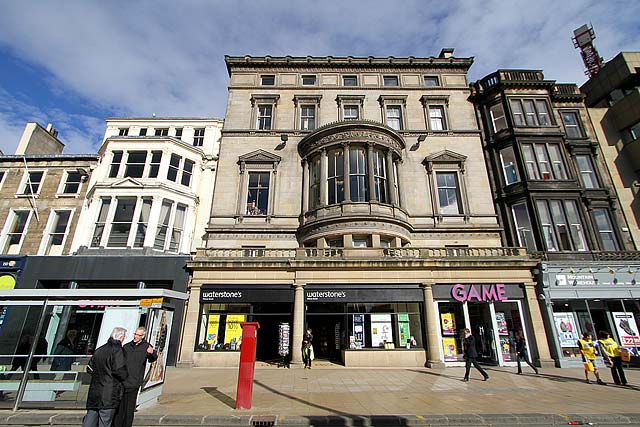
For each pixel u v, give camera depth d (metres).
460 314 16.05
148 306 8.03
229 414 7.08
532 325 15.34
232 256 17.36
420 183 20.89
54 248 18.77
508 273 16.11
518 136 20.66
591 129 21.91
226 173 20.95
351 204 17.73
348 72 24.47
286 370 13.81
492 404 8.09
